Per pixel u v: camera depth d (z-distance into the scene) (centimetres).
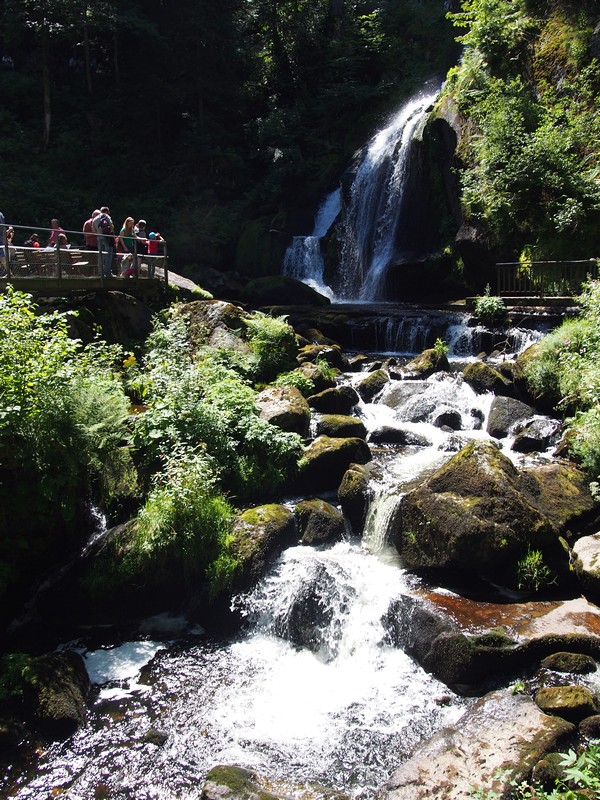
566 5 1834
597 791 413
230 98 3359
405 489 895
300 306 2016
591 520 836
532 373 1169
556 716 577
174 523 828
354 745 608
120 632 808
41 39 2966
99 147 3061
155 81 3119
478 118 1875
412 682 680
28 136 2961
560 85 1764
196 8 3092
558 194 1575
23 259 1235
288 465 1010
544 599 745
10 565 826
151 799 560
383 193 2419
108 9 2925
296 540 888
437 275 2059
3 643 784
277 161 3056
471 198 1772
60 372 866
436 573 796
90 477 924
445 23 3183
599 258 1434
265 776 571
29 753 615
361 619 746
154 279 1564
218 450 973
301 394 1188
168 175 3148
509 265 1686
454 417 1185
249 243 2823
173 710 666
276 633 779
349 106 3156
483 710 597
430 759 551
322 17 3484
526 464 968
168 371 1132
